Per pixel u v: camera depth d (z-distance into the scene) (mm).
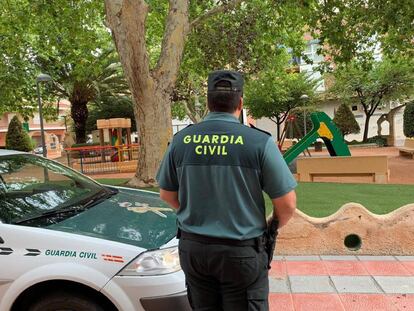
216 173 2195
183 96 18984
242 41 14273
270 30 14430
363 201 7703
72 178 4312
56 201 3727
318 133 12047
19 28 14492
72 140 32344
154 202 3928
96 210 3553
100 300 2883
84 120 22109
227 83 2312
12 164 4062
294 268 4719
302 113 26656
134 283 2795
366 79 22375
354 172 11023
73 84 20062
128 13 8805
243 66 15398
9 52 15414
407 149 17500
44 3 12852
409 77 24594
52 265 2861
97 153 16391
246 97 27391
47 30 14336
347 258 4973
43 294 2939
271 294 4078
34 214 3389
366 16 12656
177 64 9664
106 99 23047
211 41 14344
